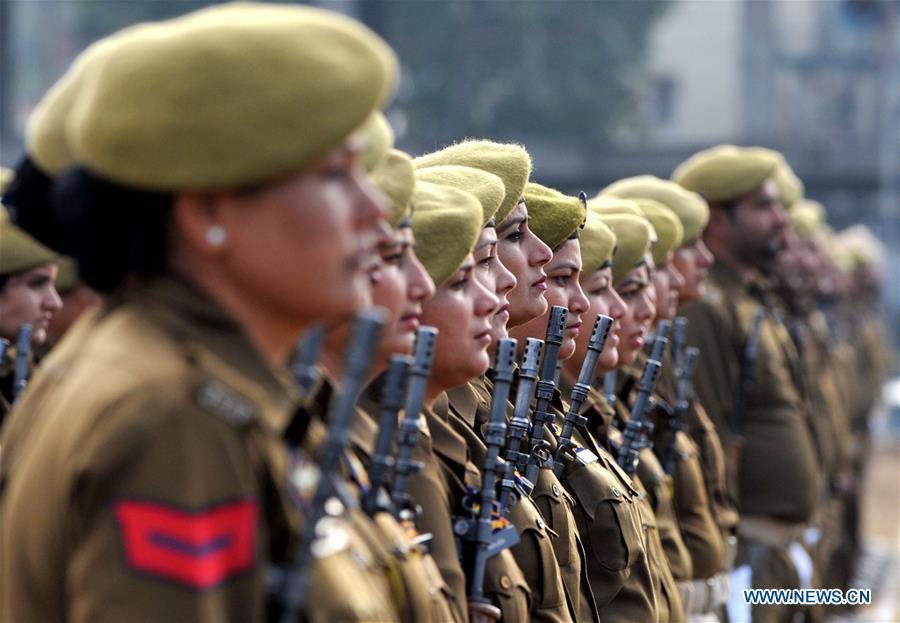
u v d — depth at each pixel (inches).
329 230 333.1
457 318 519.5
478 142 646.5
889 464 2741.1
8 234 657.0
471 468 527.5
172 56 321.4
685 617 788.6
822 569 1304.1
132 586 309.4
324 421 425.1
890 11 4232.3
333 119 323.3
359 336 338.6
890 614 1513.3
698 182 1106.1
